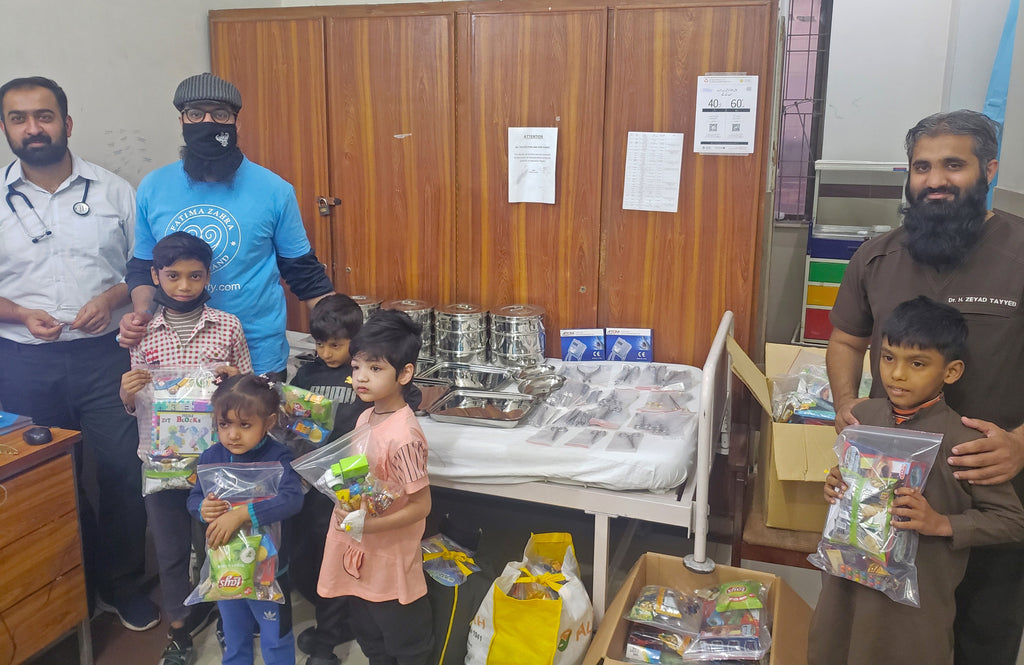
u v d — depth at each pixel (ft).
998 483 4.75
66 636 7.70
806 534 6.68
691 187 9.27
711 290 9.45
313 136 10.53
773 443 6.52
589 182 9.59
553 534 7.25
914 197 5.11
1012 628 5.55
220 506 6.18
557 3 9.27
